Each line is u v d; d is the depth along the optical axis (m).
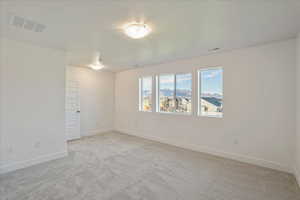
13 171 2.62
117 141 4.60
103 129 5.81
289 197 1.96
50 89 3.15
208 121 3.57
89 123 5.38
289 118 2.61
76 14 1.87
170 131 4.31
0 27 2.21
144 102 5.19
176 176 2.49
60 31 2.36
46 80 3.09
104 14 1.88
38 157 2.96
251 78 2.99
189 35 2.50
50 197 1.93
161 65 4.55
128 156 3.37
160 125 4.56
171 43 2.87
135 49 3.23
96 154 3.49
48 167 2.79
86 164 2.94
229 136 3.27
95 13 1.85
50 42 2.84
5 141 2.59
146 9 1.76
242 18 1.96
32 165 2.86
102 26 2.21
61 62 3.32
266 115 2.83
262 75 2.87
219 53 3.41
